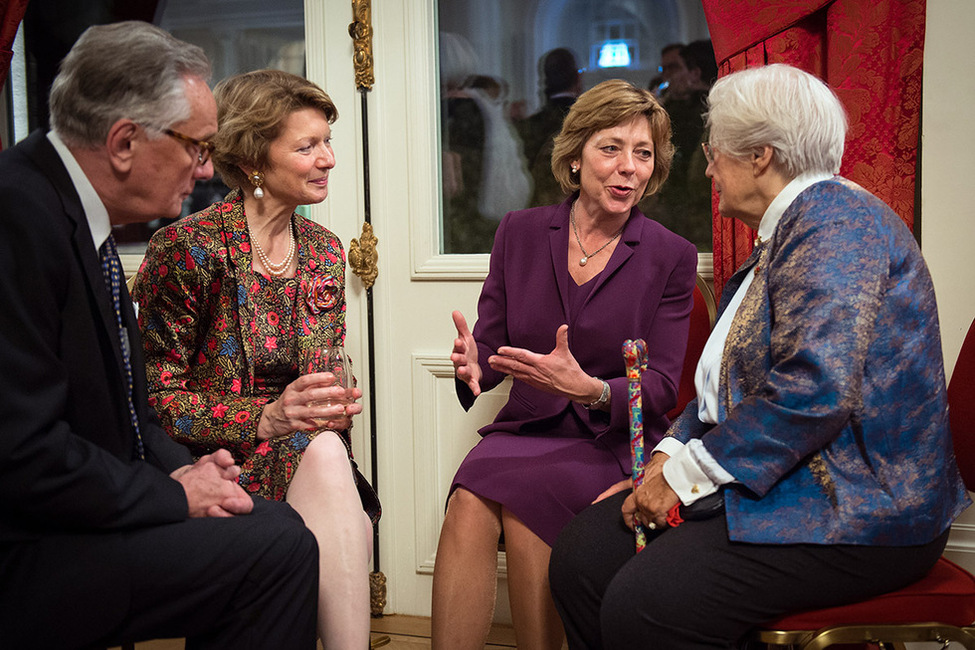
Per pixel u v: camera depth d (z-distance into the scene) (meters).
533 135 2.53
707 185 2.42
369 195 2.58
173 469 1.50
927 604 1.41
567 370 1.75
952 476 1.49
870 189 2.07
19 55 2.78
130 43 1.32
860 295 1.34
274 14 2.67
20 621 1.25
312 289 1.92
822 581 1.38
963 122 2.09
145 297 1.77
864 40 2.04
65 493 1.23
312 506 1.70
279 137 1.82
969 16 2.06
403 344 2.61
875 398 1.38
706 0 2.18
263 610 1.38
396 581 2.67
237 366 1.80
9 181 1.26
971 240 2.12
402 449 2.64
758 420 1.37
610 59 2.45
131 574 1.28
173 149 1.37
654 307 1.94
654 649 1.39
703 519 1.47
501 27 2.51
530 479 1.77
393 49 2.53
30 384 1.21
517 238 2.03
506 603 2.54
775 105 1.48
